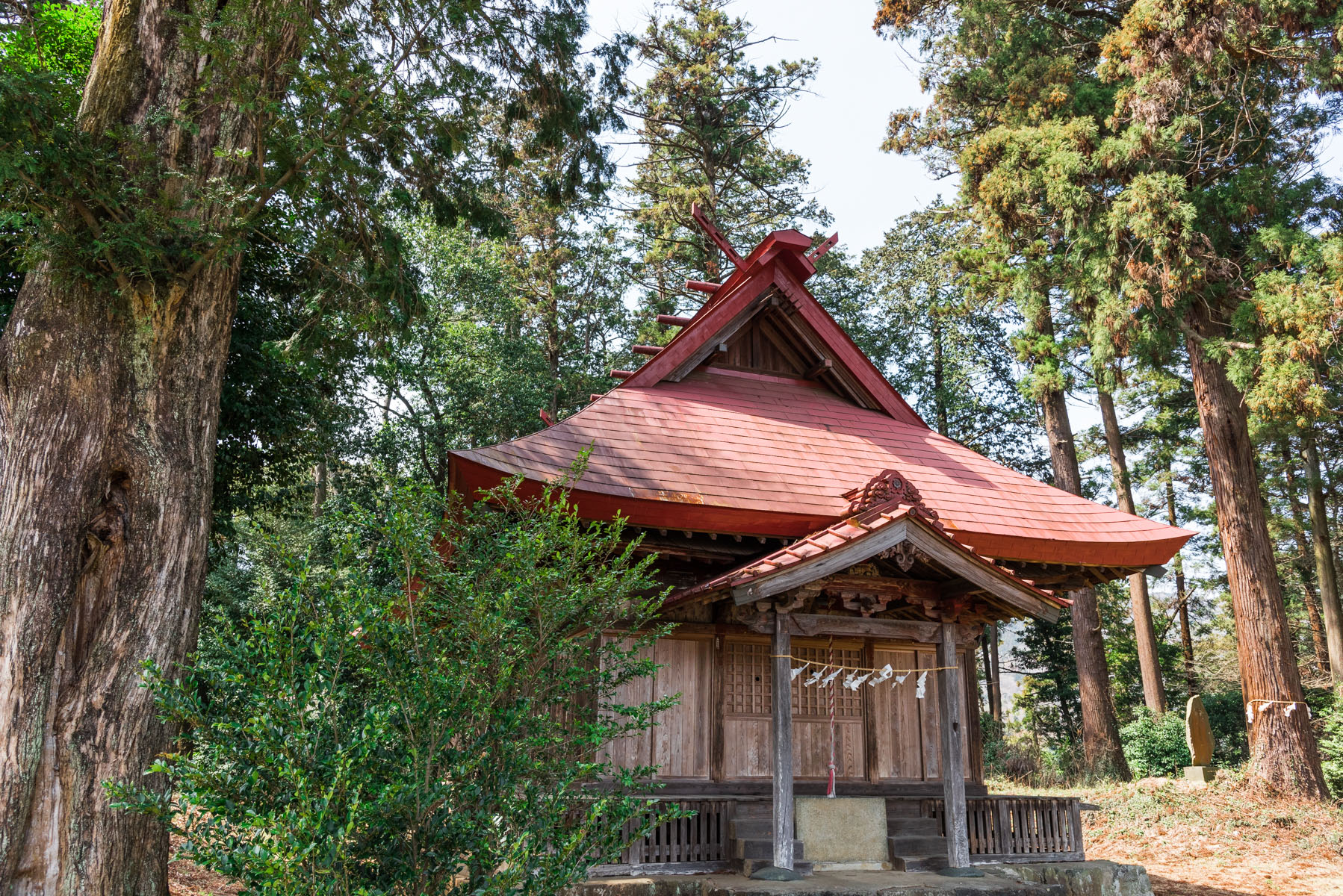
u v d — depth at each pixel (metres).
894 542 9.23
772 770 10.61
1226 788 16.69
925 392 33.66
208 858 4.66
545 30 11.44
